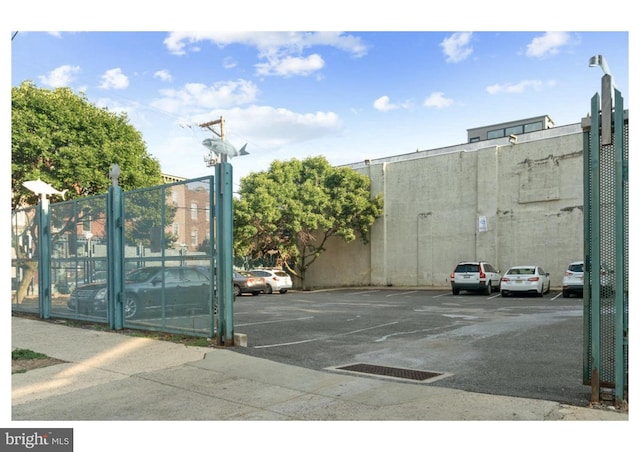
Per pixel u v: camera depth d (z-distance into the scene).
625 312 5.10
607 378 5.23
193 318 9.65
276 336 10.45
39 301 13.56
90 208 12.02
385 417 5.00
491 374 6.73
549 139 25.34
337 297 24.17
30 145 18.70
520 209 26.25
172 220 10.01
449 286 29.06
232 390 6.10
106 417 5.28
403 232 31.53
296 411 5.27
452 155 29.36
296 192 33.47
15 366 7.57
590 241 5.40
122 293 11.13
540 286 21.09
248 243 33.28
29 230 14.45
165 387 6.31
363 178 33.00
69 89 20.58
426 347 8.96
